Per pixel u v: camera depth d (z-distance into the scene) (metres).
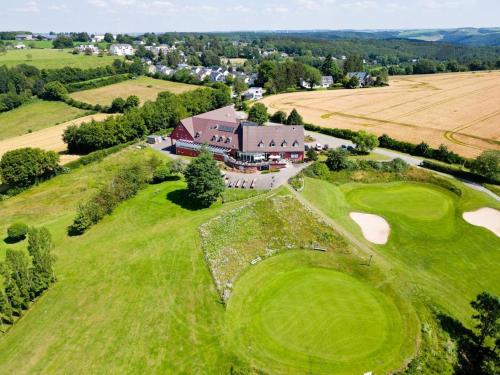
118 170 99.19
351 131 126.50
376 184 89.25
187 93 154.38
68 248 64.38
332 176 90.38
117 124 117.75
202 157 73.62
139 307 50.75
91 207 71.06
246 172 90.75
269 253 62.28
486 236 69.19
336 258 61.47
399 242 66.69
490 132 131.25
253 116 138.62
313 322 48.72
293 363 43.19
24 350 45.06
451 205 80.19
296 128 99.75
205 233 64.94
